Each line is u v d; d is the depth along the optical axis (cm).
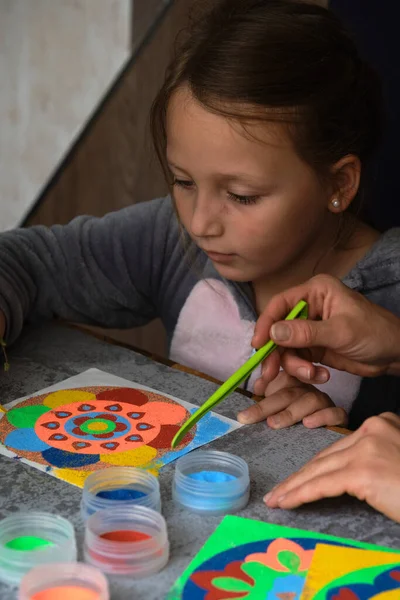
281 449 84
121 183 196
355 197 115
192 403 93
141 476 75
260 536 70
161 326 202
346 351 94
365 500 74
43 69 267
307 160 98
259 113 92
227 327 127
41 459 80
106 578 63
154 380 98
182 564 66
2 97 277
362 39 157
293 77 95
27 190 278
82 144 201
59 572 61
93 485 73
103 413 89
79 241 128
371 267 116
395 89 157
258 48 96
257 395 96
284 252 102
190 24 111
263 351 88
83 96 259
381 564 66
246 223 97
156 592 63
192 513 73
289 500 73
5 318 104
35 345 107
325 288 95
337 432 88
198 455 79
